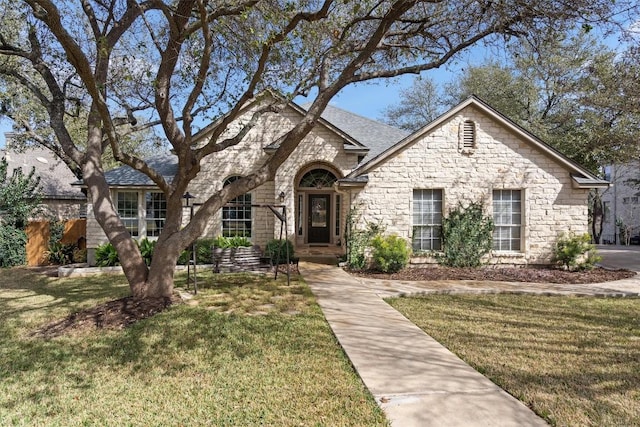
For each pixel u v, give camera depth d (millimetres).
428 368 4699
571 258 12234
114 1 8391
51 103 8562
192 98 7762
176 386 4348
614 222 30406
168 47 7543
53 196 21594
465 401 3859
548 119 22953
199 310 7477
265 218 15648
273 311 7500
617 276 11516
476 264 12695
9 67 10008
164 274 8023
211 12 7688
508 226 12953
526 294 9344
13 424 3613
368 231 12773
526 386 4219
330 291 9438
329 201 18266
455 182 12797
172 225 8297
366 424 3455
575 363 4926
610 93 14406
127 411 3816
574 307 8000
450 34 9539
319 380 4410
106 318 6914
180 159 7965
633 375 4551
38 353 5477
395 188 12812
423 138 12828
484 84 26188
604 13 7234
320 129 15305
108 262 13617
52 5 5520
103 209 7926
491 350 5387
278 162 8312
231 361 5051
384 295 9031
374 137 18172
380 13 9094
